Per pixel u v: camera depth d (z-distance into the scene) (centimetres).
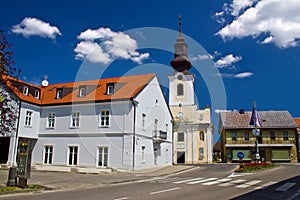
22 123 2933
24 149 1410
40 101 3197
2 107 1431
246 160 4959
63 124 2995
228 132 5119
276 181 1719
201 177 2053
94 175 2159
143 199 1064
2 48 1383
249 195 1176
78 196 1158
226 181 1745
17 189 1308
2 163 2925
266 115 5353
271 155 4947
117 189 1392
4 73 1408
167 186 1498
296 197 1152
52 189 1409
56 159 2952
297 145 4931
